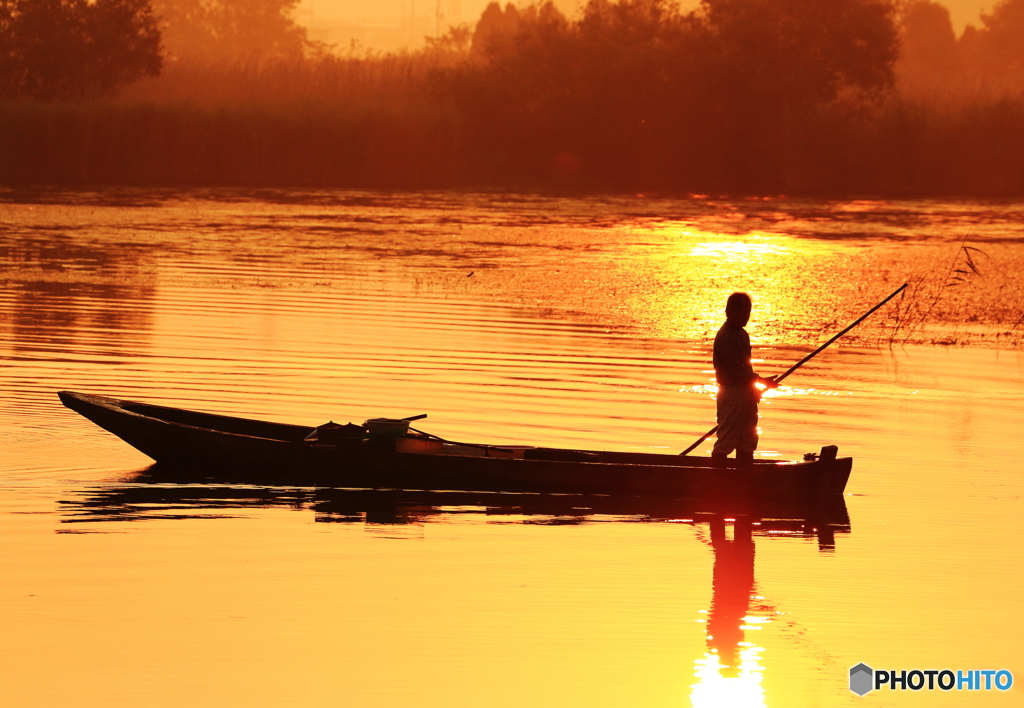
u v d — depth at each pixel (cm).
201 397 5544
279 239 12725
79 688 2677
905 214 18312
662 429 5188
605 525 3962
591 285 9788
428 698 2672
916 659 2950
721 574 3506
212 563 3472
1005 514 4125
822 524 4016
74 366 6144
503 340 7231
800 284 10031
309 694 2675
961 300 9275
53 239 12031
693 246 13000
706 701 2692
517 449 4503
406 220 15388
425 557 3581
